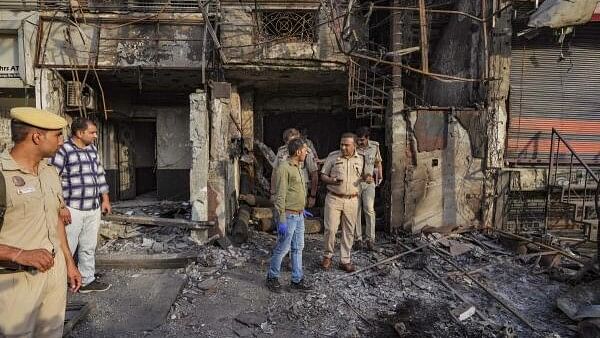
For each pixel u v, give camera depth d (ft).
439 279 16.96
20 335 7.63
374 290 16.03
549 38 24.00
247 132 31.04
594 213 22.33
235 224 23.47
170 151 35.12
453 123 23.22
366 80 24.98
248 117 31.07
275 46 23.99
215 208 21.29
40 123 7.70
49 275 8.14
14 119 7.76
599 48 24.34
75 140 14.89
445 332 13.02
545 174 23.86
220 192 21.30
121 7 24.35
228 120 21.86
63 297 8.61
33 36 24.56
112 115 33.42
